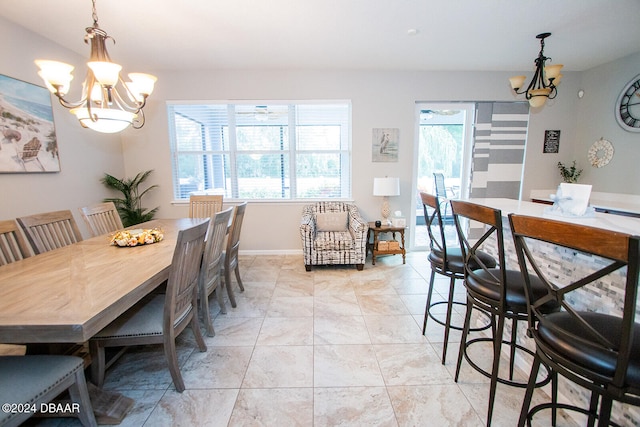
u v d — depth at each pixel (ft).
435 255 6.49
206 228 5.65
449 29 8.91
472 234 13.93
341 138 13.56
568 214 5.12
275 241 13.88
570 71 12.97
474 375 5.71
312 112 13.30
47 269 5.23
